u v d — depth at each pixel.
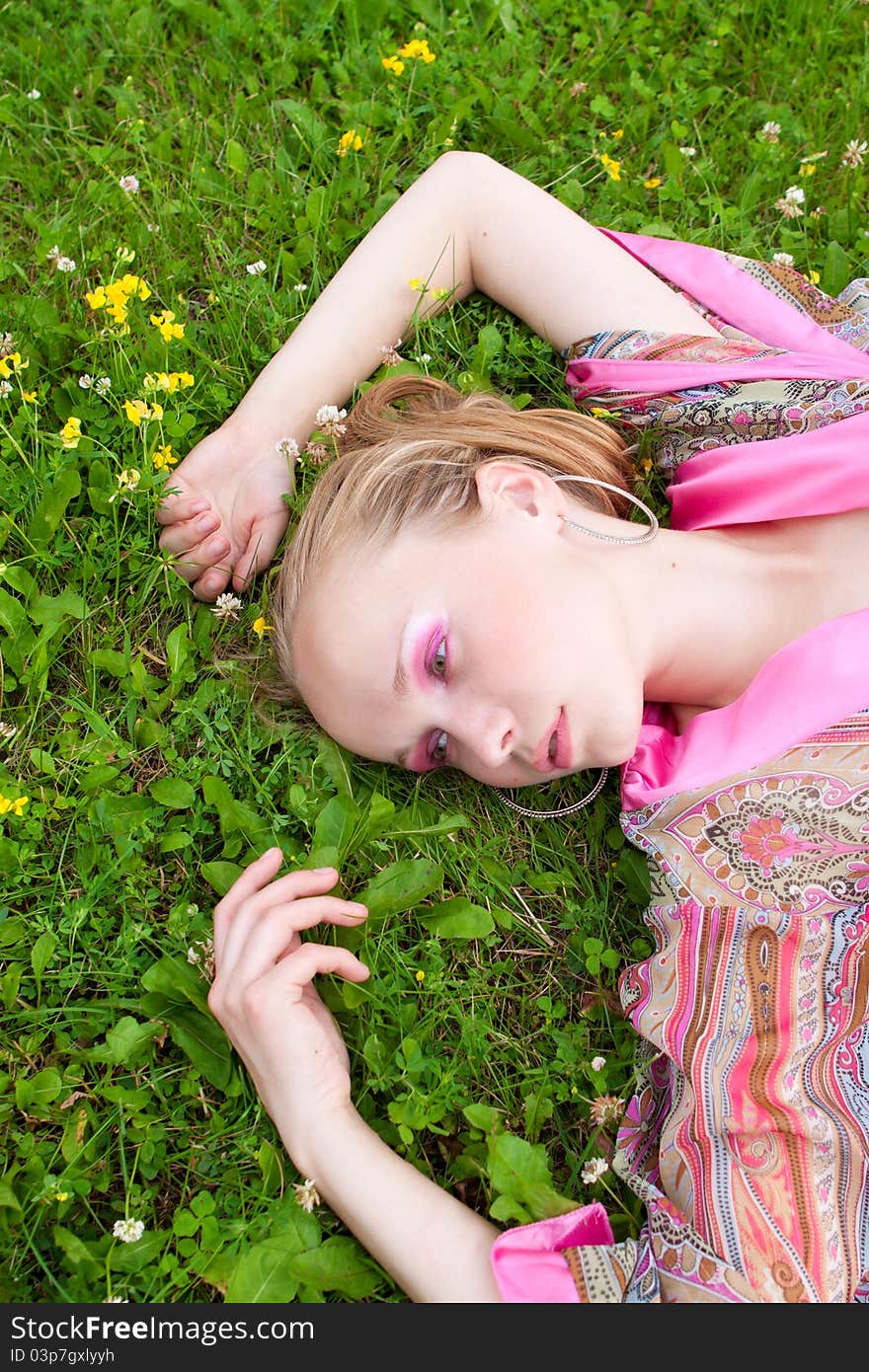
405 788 2.23
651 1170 1.95
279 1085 1.83
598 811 2.26
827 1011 1.94
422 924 2.10
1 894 2.06
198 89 2.76
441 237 2.42
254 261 2.58
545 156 2.72
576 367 2.40
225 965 1.90
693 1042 1.90
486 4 2.86
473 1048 2.03
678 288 2.46
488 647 1.89
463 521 1.98
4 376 2.20
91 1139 1.90
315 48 2.78
